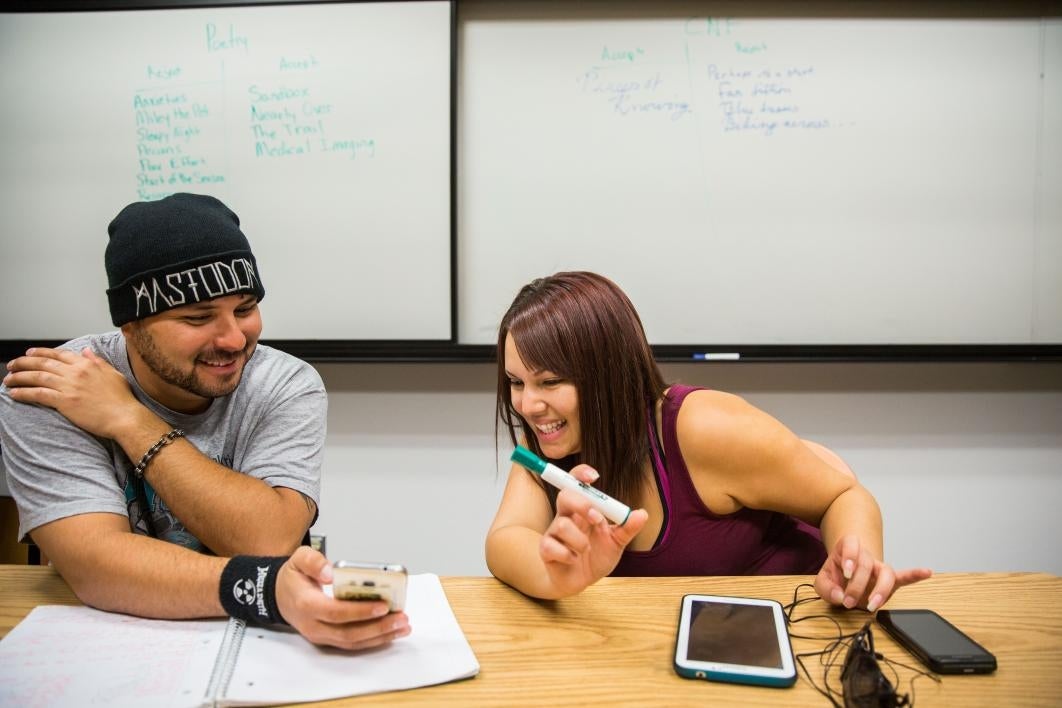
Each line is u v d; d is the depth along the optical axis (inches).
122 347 39.4
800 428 72.5
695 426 36.7
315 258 69.1
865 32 67.1
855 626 29.5
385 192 68.4
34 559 48.6
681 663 25.5
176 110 68.0
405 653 26.7
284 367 42.2
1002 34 67.0
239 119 68.1
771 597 32.5
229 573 28.5
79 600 31.9
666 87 67.8
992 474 72.7
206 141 68.3
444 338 69.4
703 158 68.3
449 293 69.1
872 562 29.6
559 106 68.2
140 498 37.1
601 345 35.6
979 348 69.0
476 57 68.1
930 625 28.4
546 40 67.8
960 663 25.4
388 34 67.2
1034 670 25.8
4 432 34.6
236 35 67.5
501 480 72.9
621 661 26.7
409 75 67.4
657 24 67.3
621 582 34.4
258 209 68.7
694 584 34.0
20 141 68.4
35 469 33.7
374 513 73.4
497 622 30.0
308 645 27.2
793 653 27.0
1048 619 30.0
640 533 39.0
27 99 68.1
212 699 23.3
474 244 69.5
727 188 68.5
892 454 72.7
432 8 66.7
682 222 68.8
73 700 23.2
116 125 68.2
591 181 68.7
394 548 73.7
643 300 69.5
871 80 67.4
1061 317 69.1
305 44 67.5
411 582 34.0
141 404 36.0
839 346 69.2
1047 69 67.3
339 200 68.5
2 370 70.7
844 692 23.8
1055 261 68.7
